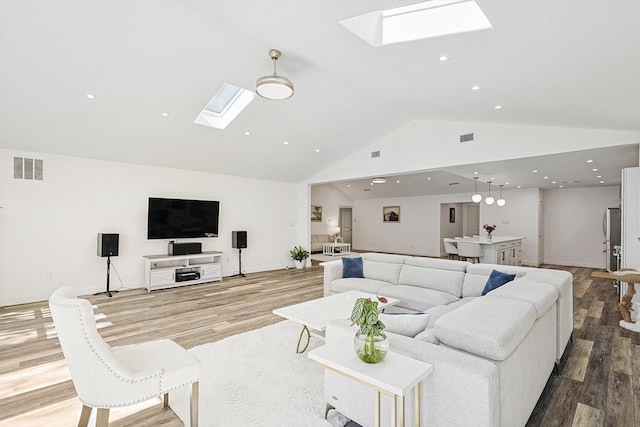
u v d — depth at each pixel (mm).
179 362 1940
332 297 3676
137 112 4277
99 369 1673
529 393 1968
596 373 2713
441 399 1585
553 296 2473
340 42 2592
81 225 5344
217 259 6883
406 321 2107
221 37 3160
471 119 4781
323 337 3207
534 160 4828
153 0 2668
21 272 4828
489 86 2957
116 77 3541
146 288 5805
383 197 12406
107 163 5617
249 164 6789
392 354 1720
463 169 5855
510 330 1672
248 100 4594
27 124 4188
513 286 2613
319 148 6441
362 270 4824
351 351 1790
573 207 8898
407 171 6008
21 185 4828
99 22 2818
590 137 4023
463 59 2428
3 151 4699
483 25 1881
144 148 5359
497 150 4840
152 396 1782
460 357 1593
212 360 2941
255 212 7781
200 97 4172
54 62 3189
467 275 3857
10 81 3359
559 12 1525
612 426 2033
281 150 6309
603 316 4281
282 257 8359
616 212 6203
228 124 5047
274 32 2746
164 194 6289
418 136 5824
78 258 5316
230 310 4547
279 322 4020
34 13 2645
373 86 3795
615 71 2096
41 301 4938
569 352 3135
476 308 1995
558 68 2225
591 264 8602
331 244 11391
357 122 5586
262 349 3188
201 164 6398
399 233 11906
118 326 3877
